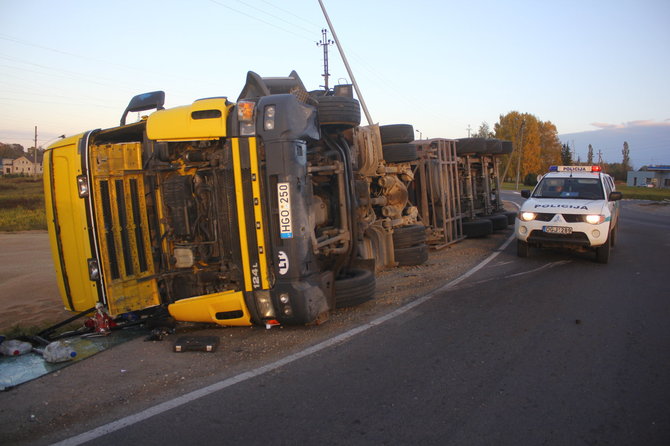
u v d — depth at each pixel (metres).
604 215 10.39
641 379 4.58
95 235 5.85
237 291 6.02
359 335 5.96
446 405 4.10
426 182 13.02
